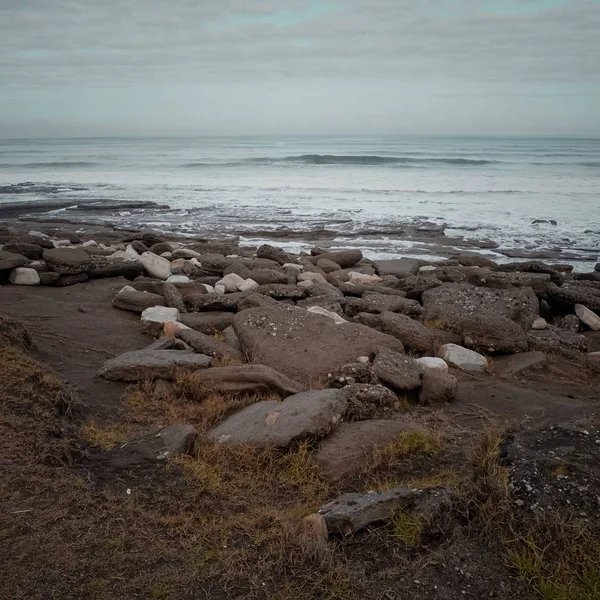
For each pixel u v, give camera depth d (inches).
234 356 246.7
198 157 2262.6
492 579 117.2
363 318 307.1
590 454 145.3
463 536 129.4
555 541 122.4
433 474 164.9
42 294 352.2
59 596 109.3
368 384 213.6
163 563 120.7
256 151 2728.8
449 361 268.4
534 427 172.6
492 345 282.7
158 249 557.6
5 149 3186.5
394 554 124.0
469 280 465.1
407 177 1400.1
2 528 125.6
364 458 168.1
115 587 112.8
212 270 464.8
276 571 119.2
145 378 217.3
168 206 1039.0
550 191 1113.4
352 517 129.0
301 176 1482.5
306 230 798.5
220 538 130.0
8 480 141.3
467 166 1670.8
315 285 395.5
